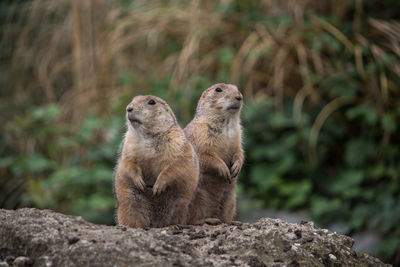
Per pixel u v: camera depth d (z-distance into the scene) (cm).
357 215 1194
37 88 1766
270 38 1459
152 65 1567
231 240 666
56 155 1476
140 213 784
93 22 1647
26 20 1889
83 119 1490
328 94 1411
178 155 774
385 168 1299
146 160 784
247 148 1342
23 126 1384
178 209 787
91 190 1302
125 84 1468
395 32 1435
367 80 1370
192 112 1380
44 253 587
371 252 1147
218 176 846
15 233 615
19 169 1298
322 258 658
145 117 773
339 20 1513
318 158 1335
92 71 1592
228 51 1425
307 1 1554
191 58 1471
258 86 1476
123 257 568
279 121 1313
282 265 621
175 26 1584
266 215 1249
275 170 1314
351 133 1398
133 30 1603
